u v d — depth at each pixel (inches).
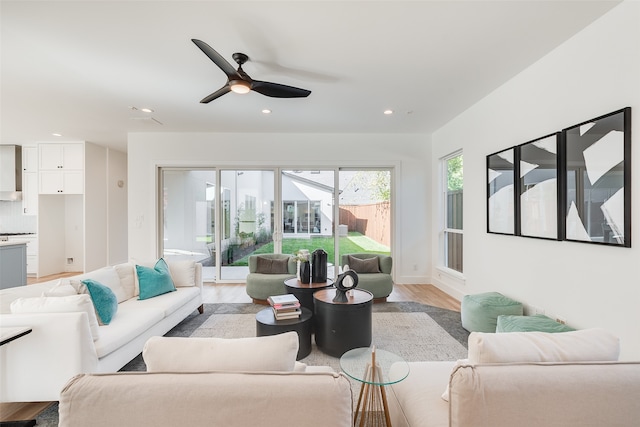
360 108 148.8
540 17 78.9
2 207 234.7
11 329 66.3
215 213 199.9
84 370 70.2
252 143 197.5
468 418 34.6
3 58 99.2
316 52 96.3
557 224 91.3
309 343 98.5
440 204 189.8
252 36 87.4
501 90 122.0
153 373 34.8
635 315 70.4
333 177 201.8
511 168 114.3
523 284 109.2
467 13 77.4
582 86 84.4
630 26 71.4
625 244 71.2
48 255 225.6
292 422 32.6
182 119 166.9
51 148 215.9
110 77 114.0
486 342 40.3
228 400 32.7
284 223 202.2
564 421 34.5
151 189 195.3
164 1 72.5
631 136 70.9
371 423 59.1
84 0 72.0
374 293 151.8
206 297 170.4
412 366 62.6
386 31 85.2
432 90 126.7
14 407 73.2
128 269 124.0
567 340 42.3
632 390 35.1
